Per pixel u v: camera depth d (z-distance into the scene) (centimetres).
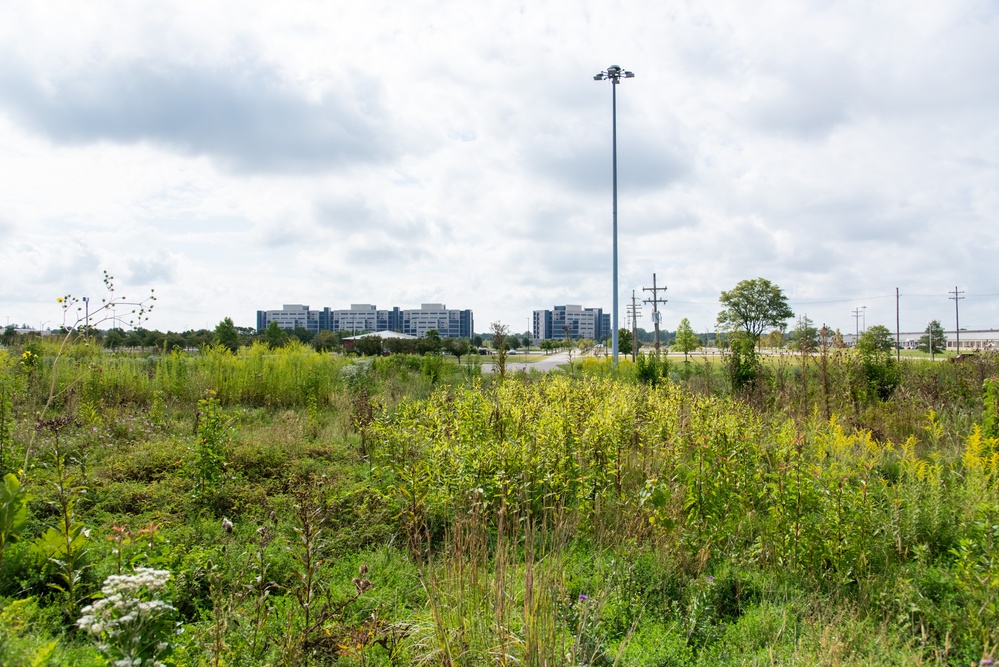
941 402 1059
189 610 395
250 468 699
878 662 333
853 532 449
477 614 330
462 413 745
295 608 375
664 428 688
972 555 427
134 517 522
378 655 337
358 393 1312
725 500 515
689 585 430
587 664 308
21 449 677
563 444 591
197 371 1424
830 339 1302
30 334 1556
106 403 1195
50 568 411
